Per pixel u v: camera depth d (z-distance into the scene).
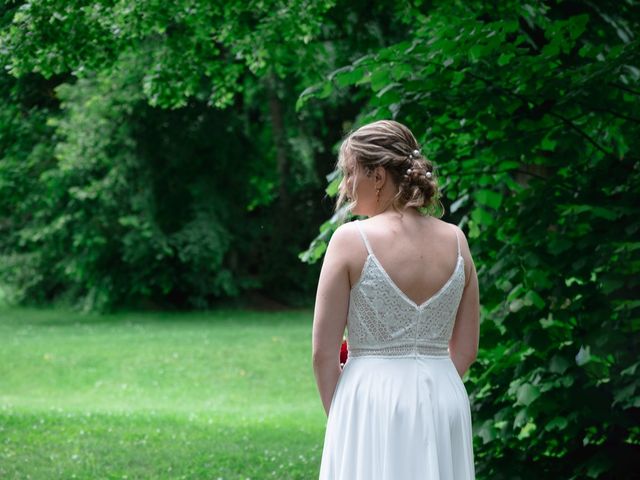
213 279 23.05
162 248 21.19
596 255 4.12
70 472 6.12
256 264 25.61
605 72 4.27
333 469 2.52
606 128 4.79
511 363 4.54
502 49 4.36
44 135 15.38
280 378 14.29
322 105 20.98
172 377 14.24
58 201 20.66
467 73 4.49
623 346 4.11
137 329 19.59
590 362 4.19
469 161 5.16
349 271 2.42
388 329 2.44
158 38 7.82
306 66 8.37
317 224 25.17
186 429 8.48
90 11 5.96
